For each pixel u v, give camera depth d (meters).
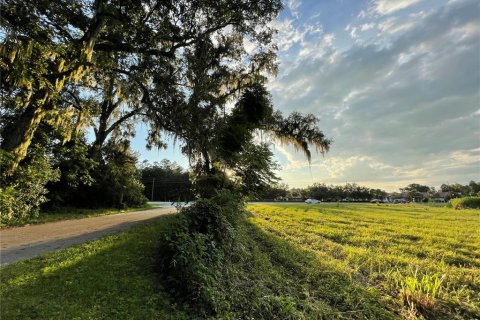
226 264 6.23
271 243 9.68
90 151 21.59
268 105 14.10
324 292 5.79
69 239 8.37
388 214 25.20
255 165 13.05
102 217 15.95
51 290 4.53
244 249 7.25
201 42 14.34
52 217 14.80
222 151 13.07
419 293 5.41
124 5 11.58
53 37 10.34
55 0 9.59
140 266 5.83
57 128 13.84
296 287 5.95
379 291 5.95
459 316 5.04
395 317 4.95
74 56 10.98
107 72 14.31
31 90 9.98
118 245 7.34
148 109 14.97
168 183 55.25
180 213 7.16
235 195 11.59
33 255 6.42
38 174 13.60
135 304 4.42
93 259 6.08
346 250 9.26
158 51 13.59
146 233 9.08
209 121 13.27
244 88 14.33
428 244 10.89
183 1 12.62
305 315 4.78
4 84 11.08
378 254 8.88
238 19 14.23
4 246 7.41
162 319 4.15
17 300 4.11
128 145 24.22
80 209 20.23
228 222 7.53
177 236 5.67
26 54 8.49
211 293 4.73
